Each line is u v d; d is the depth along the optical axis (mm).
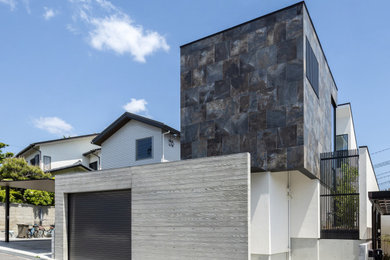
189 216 9992
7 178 24047
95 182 12422
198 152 12203
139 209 11086
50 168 27531
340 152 12422
